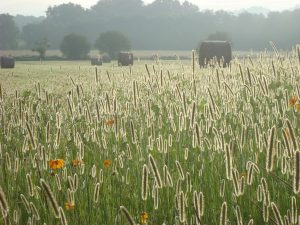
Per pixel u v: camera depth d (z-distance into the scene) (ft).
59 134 14.70
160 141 14.42
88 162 16.51
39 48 491.72
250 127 18.20
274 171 13.74
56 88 59.41
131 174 14.33
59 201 12.17
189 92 28.45
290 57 34.78
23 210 12.23
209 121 16.24
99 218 11.53
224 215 8.68
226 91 21.39
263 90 18.03
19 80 89.04
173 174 13.67
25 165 15.33
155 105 28.63
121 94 36.32
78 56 515.09
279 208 11.77
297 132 17.57
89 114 17.20
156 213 11.70
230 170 10.49
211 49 141.69
